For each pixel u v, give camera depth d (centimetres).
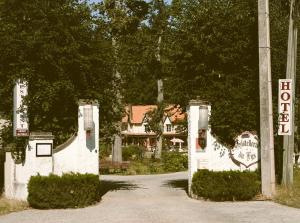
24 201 1566
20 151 1627
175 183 2475
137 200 1670
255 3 1920
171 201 1623
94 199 1560
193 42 1900
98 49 1817
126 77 2016
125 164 3975
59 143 1744
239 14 1891
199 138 1728
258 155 1736
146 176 3234
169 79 1969
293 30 1906
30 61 1691
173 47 1947
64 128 1755
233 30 1898
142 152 6103
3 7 1731
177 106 2055
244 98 1798
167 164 3925
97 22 1862
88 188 1520
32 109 1658
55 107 1745
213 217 1257
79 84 1772
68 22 1750
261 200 1588
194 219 1230
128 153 5691
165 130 8700
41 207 1473
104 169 3688
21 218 1296
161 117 5206
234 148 1734
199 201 1612
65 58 1702
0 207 1488
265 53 1623
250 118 1748
